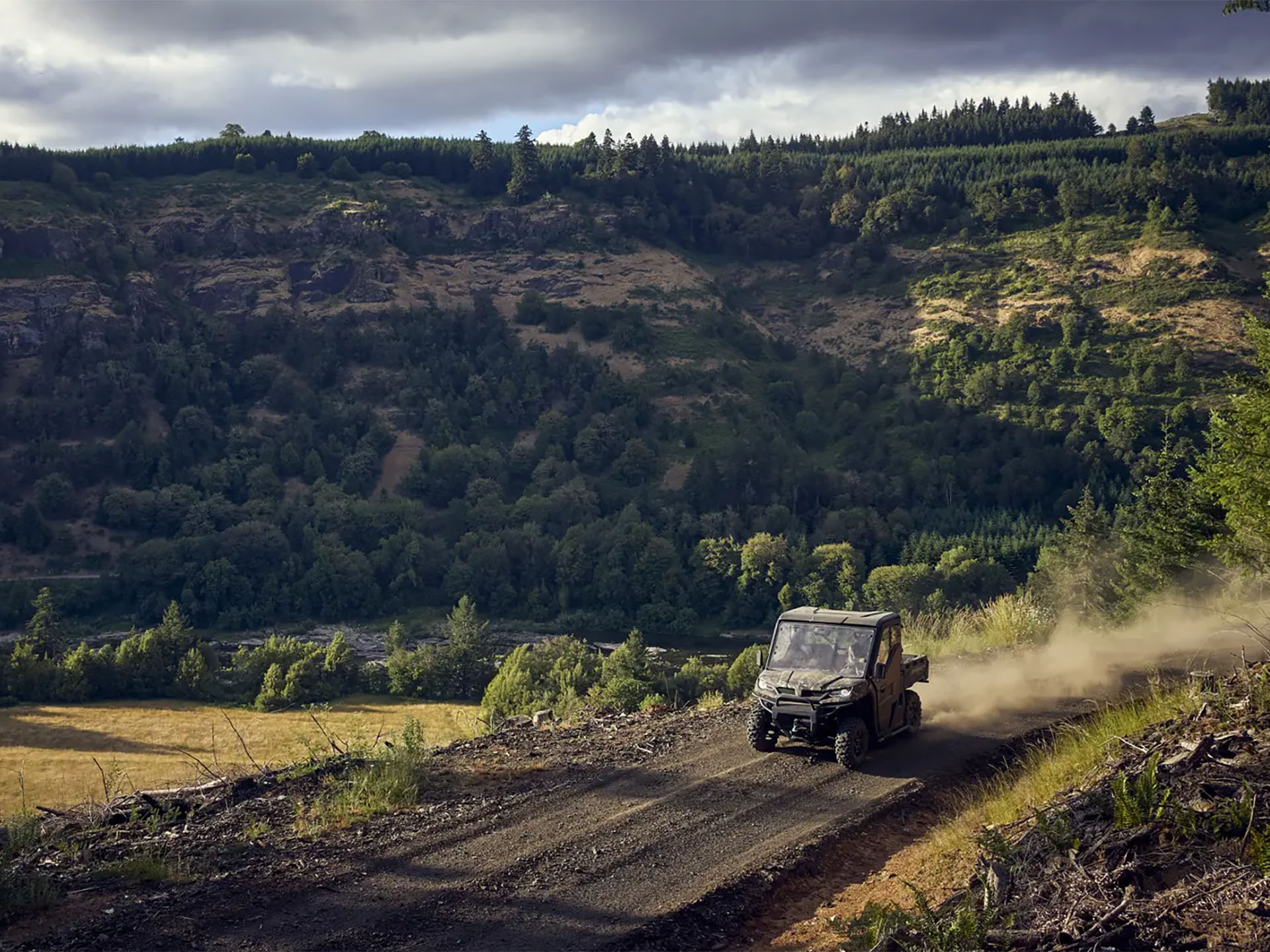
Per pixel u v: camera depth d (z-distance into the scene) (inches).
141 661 3329.2
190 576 5088.6
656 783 481.4
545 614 4886.8
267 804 446.9
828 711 516.4
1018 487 5398.6
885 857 400.2
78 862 378.6
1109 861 290.2
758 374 7450.8
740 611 4667.8
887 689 547.2
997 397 6392.7
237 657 3420.3
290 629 4820.4
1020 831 348.2
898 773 503.5
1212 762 342.0
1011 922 269.7
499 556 5128.0
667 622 4658.0
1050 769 439.2
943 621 967.6
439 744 649.0
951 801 466.0
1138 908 260.2
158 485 5984.3
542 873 368.5
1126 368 6358.3
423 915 332.2
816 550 4694.9
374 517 5590.6
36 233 7401.6
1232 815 290.5
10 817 438.6
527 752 540.7
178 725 2706.7
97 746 2379.4
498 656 3447.3
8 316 6875.0
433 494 6117.1
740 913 341.1
